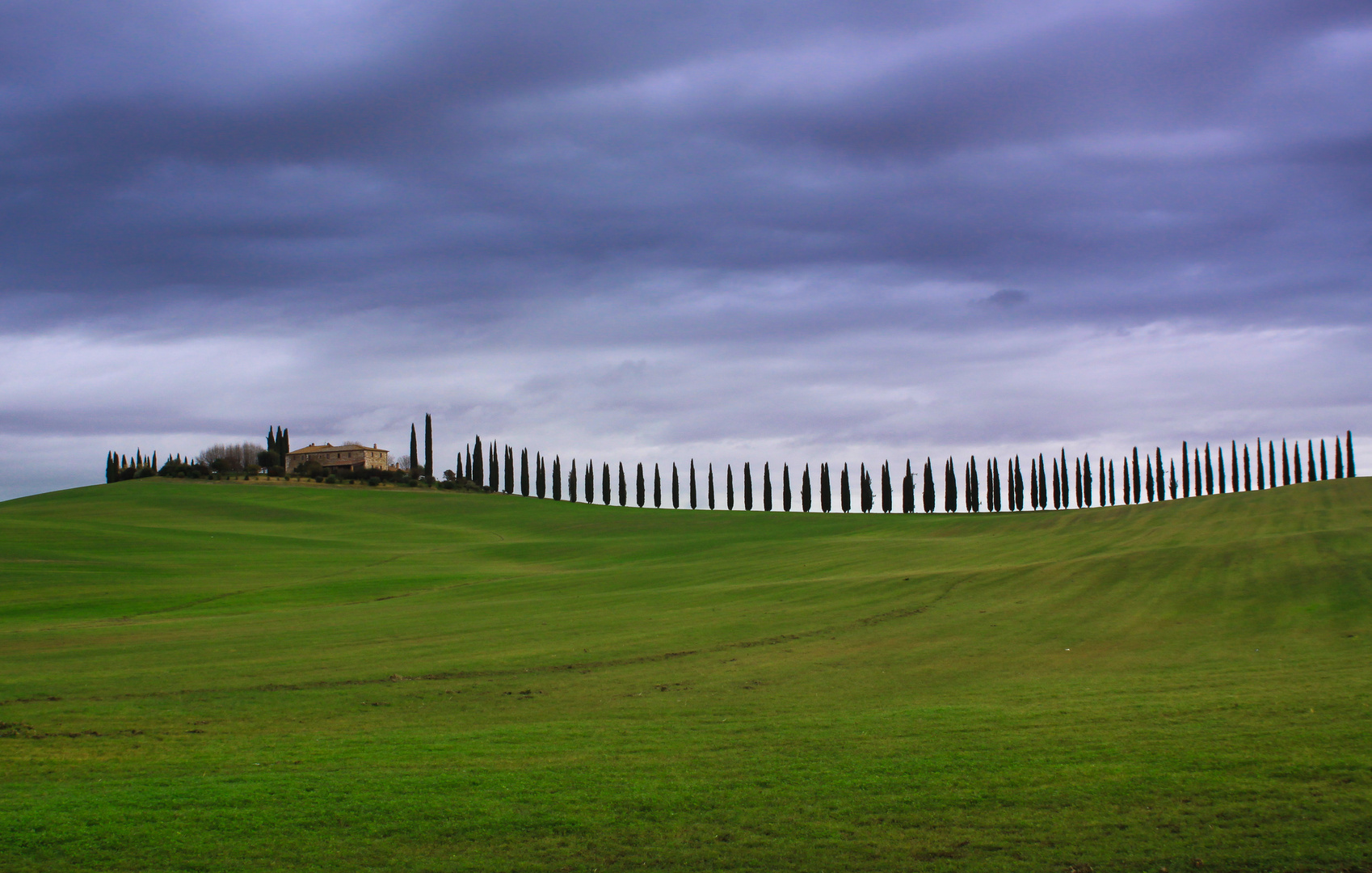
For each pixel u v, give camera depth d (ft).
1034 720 66.39
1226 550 175.32
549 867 41.39
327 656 110.63
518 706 80.12
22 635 132.98
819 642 115.44
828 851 42.42
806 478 554.05
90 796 50.83
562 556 299.99
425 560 285.43
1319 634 106.83
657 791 51.01
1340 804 44.24
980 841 42.78
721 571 217.15
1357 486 294.66
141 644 122.83
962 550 235.40
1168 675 86.07
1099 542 231.50
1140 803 46.44
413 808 48.49
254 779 54.34
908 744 60.08
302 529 412.77
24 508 441.68
